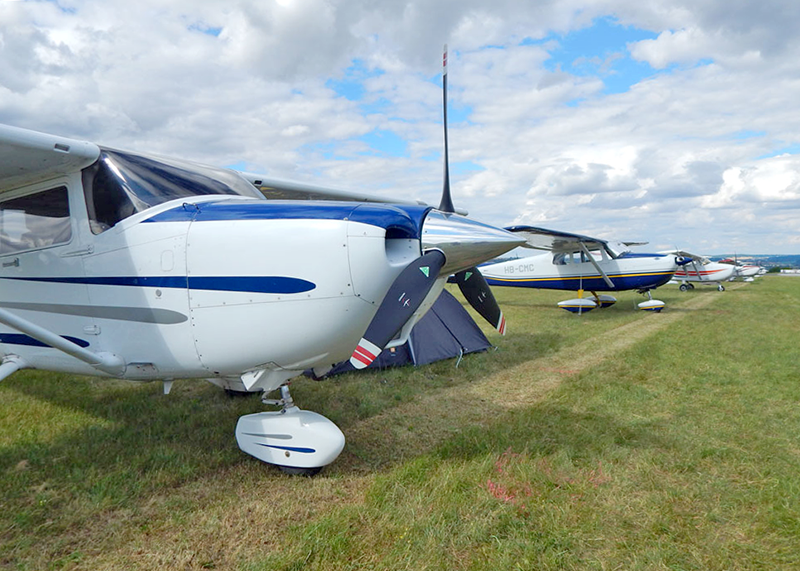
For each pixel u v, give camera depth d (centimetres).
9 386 463
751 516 226
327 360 266
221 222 260
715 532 214
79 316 305
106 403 416
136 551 205
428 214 295
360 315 246
